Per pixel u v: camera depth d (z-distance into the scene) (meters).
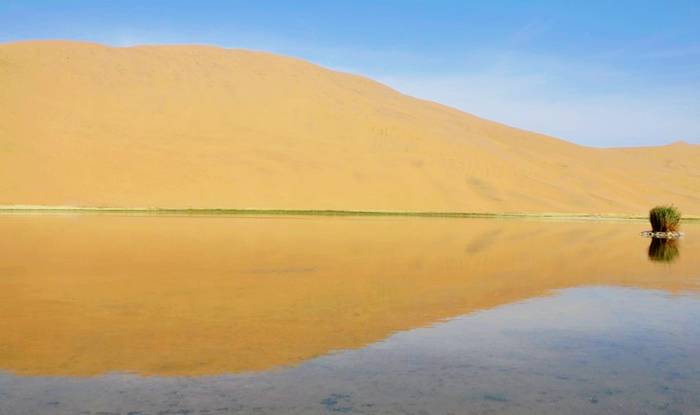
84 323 6.88
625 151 75.88
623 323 7.26
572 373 5.35
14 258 12.64
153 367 5.33
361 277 10.71
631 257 14.91
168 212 33.44
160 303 8.09
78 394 4.68
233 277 10.53
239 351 5.84
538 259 14.11
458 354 5.87
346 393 4.77
